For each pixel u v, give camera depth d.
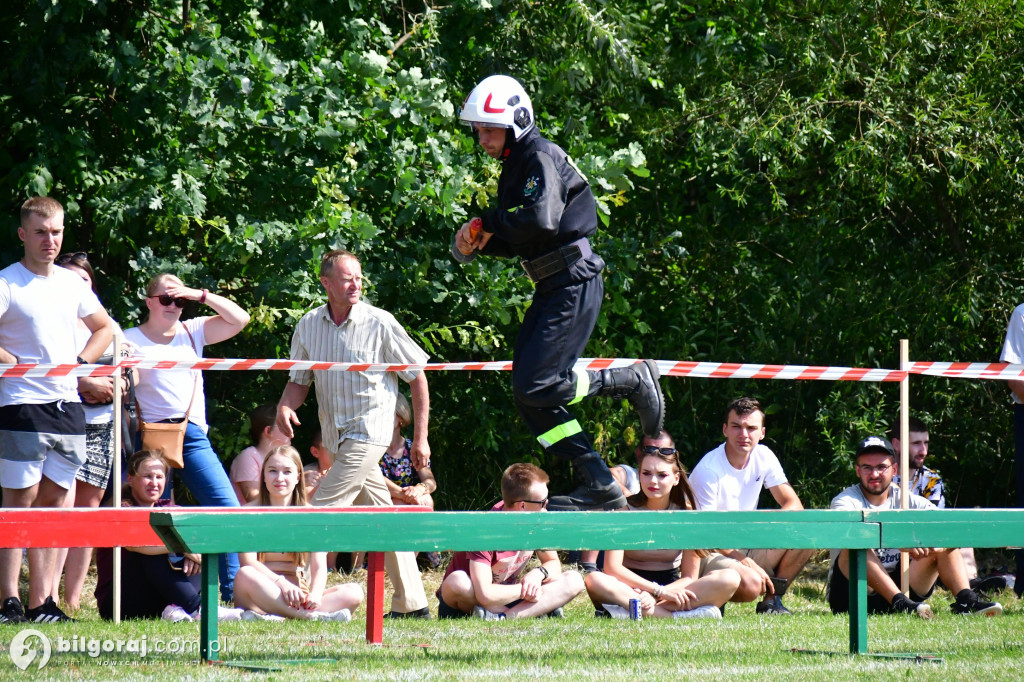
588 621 24.67
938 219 46.38
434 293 37.84
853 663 16.92
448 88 40.53
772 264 47.84
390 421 26.78
